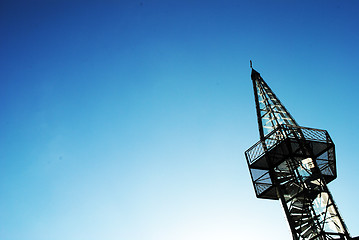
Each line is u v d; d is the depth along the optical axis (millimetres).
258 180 18438
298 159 17750
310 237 15984
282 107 23953
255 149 19078
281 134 18922
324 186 16250
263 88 26891
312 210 15781
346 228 14695
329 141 17547
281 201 16906
